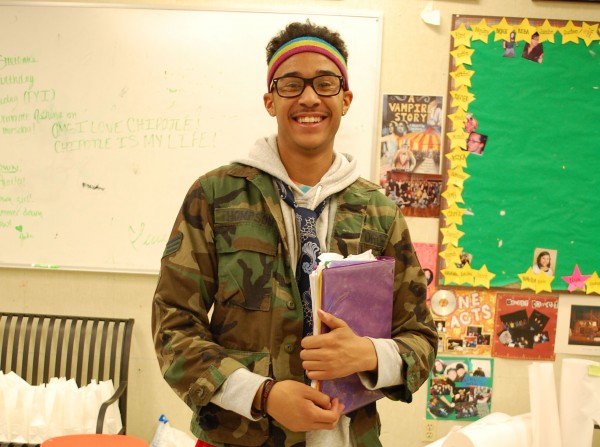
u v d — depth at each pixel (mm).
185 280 910
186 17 1954
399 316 998
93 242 2035
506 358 2051
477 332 2041
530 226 2004
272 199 954
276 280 918
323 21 1942
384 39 1962
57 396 1816
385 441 2084
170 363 859
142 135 1995
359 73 1956
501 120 1972
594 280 2023
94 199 2021
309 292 912
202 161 2002
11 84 1985
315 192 980
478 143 1979
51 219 2031
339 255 885
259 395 809
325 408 806
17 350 2021
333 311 811
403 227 1025
